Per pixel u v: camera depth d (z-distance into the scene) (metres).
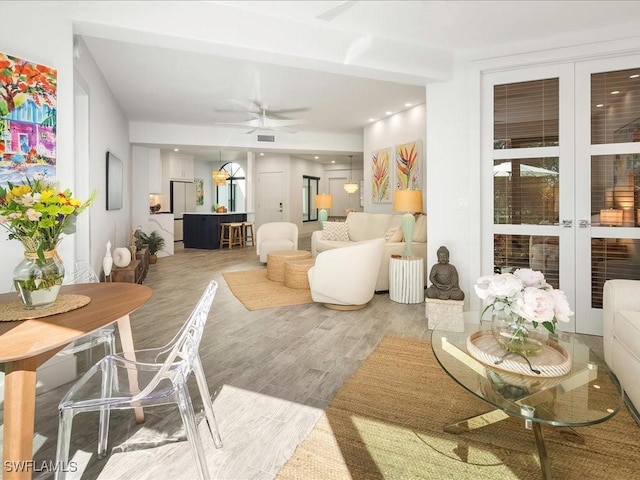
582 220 3.33
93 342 2.00
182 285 5.29
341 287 3.84
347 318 3.72
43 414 2.00
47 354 1.63
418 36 3.32
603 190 3.28
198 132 7.39
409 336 3.19
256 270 6.49
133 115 6.51
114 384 1.56
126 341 1.88
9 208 1.43
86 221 3.17
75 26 2.49
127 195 6.71
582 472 1.54
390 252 4.84
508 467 1.58
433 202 3.80
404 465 1.60
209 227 9.70
